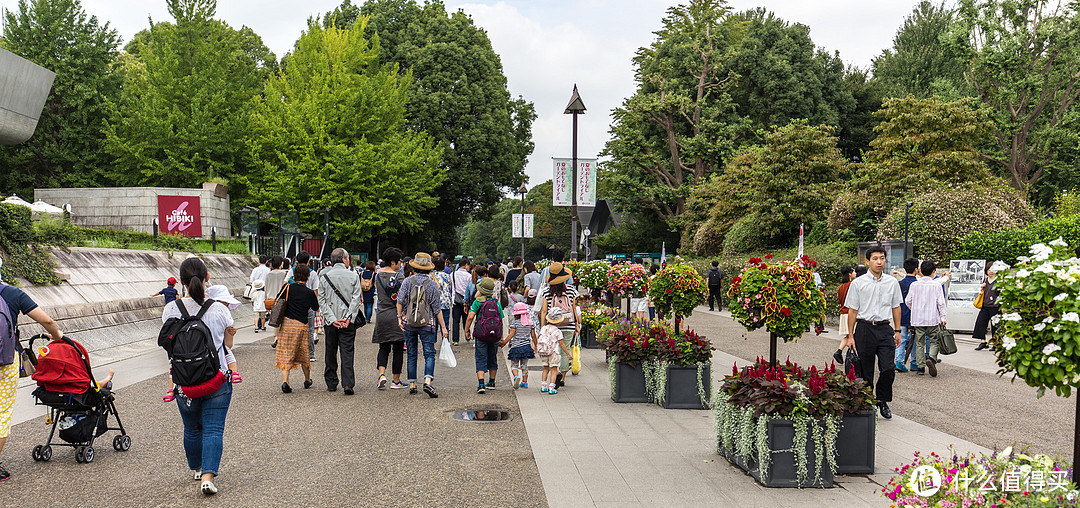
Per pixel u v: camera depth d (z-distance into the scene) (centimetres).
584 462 580
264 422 727
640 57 5197
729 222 3581
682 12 4966
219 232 2822
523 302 960
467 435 677
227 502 477
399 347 945
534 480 529
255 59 4872
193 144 3391
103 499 482
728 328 1894
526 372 980
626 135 4419
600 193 5272
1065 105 3647
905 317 1081
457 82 4184
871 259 745
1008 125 3562
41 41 3431
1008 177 3778
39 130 3388
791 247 3073
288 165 3259
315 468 560
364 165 3303
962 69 3872
